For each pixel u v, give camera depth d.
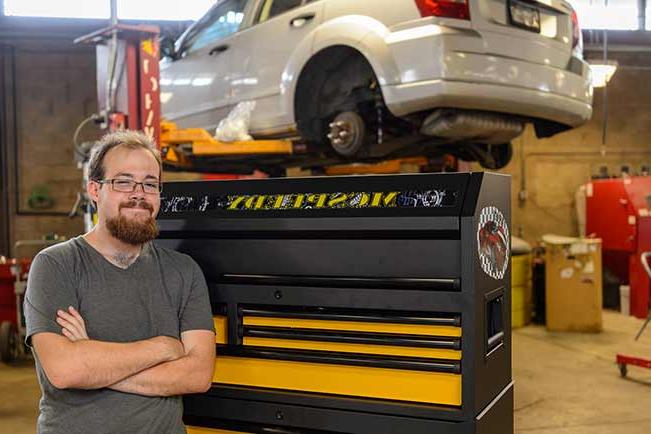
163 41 5.06
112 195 1.68
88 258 1.71
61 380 1.53
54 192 8.66
